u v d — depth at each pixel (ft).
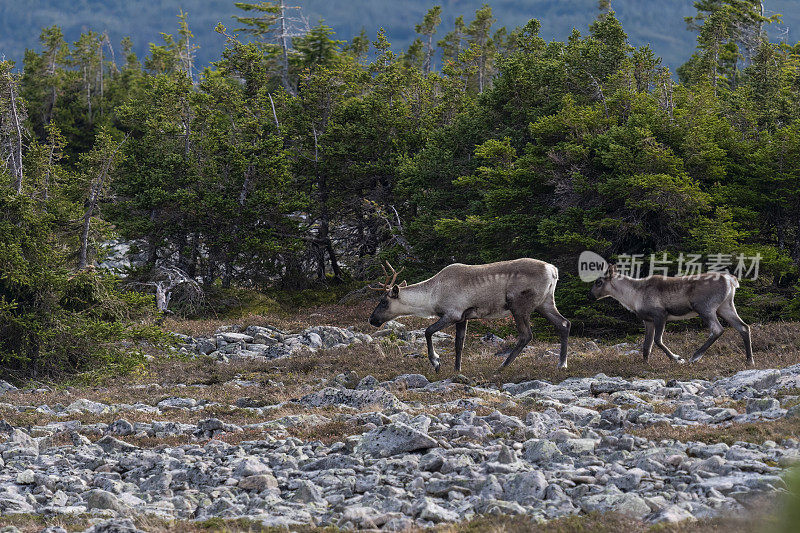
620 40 422.82
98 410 191.83
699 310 191.52
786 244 338.75
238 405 191.52
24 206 255.50
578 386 175.94
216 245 456.45
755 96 531.50
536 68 413.18
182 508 108.88
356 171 481.05
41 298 250.98
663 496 94.02
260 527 94.43
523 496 99.35
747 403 138.10
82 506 112.27
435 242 395.14
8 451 144.25
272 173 463.83
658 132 327.67
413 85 533.55
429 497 103.81
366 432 137.39
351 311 393.70
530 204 339.57
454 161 416.05
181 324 352.90
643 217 315.78
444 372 204.13
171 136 499.51
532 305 197.67
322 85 516.32
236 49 542.16
